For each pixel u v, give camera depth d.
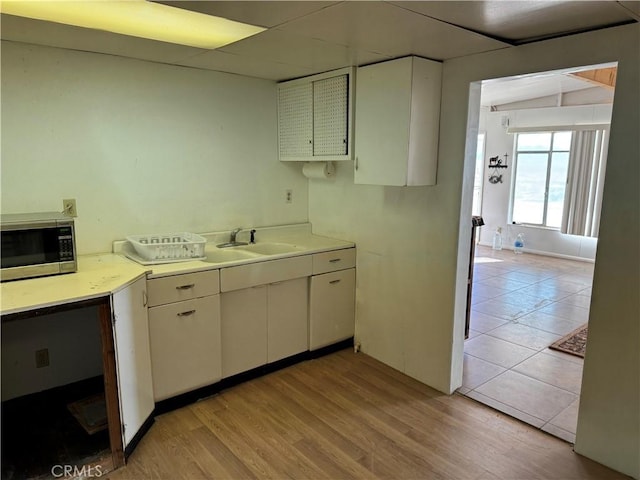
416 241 2.91
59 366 2.69
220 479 2.04
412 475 2.08
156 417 2.53
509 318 4.28
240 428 2.43
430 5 1.67
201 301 2.60
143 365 2.31
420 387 2.91
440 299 2.80
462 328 2.83
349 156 2.96
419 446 2.29
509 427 2.46
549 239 7.12
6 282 2.08
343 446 2.29
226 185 3.31
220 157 3.25
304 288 3.16
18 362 2.55
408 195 2.92
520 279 5.73
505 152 7.45
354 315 3.46
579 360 3.33
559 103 6.65
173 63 2.87
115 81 2.72
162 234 3.04
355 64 2.77
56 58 2.50
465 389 2.89
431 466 2.14
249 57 2.63
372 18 1.85
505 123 7.35
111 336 1.99
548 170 7.04
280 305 3.04
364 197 3.25
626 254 1.99
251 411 2.61
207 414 2.57
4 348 2.50
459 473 2.09
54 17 2.00
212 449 2.25
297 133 3.35
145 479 2.03
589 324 2.14
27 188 2.51
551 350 3.52
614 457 2.12
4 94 2.38
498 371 3.15
